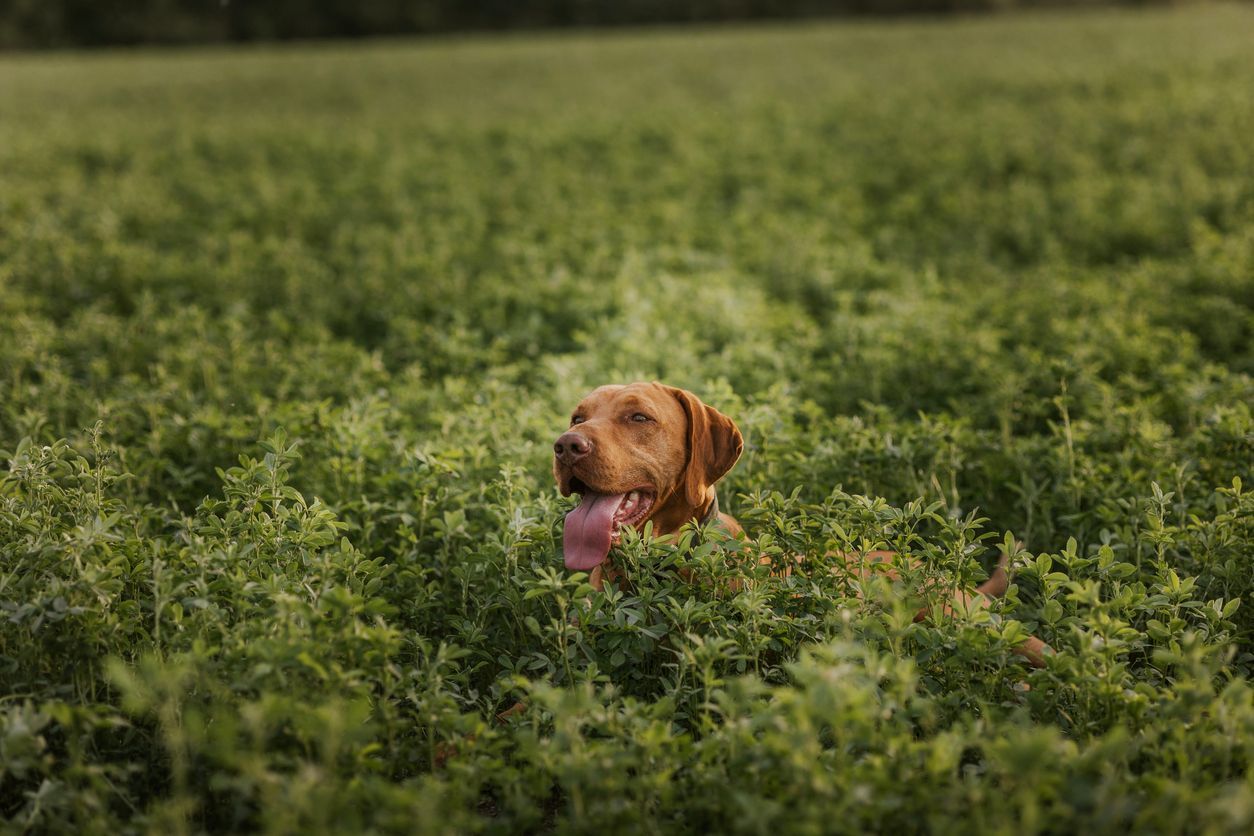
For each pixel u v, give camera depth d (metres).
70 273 9.23
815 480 4.56
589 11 61.28
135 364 6.85
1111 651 2.92
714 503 4.04
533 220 12.20
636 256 9.73
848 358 6.81
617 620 3.27
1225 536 3.69
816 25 54.56
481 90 30.78
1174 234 10.64
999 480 4.82
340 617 2.94
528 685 2.82
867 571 3.77
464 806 2.73
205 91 31.83
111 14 56.38
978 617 3.15
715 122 20.69
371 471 4.76
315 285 9.04
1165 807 2.29
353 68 37.81
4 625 3.10
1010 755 2.25
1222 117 15.62
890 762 2.56
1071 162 14.13
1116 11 52.97
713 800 2.67
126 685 2.42
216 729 2.72
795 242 10.23
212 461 4.95
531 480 4.59
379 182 14.64
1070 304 7.84
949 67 28.48
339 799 2.50
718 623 3.38
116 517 3.22
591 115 23.11
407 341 7.44
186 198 14.35
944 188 13.69
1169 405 5.72
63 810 2.66
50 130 20.91
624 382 5.86
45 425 5.37
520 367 6.79
